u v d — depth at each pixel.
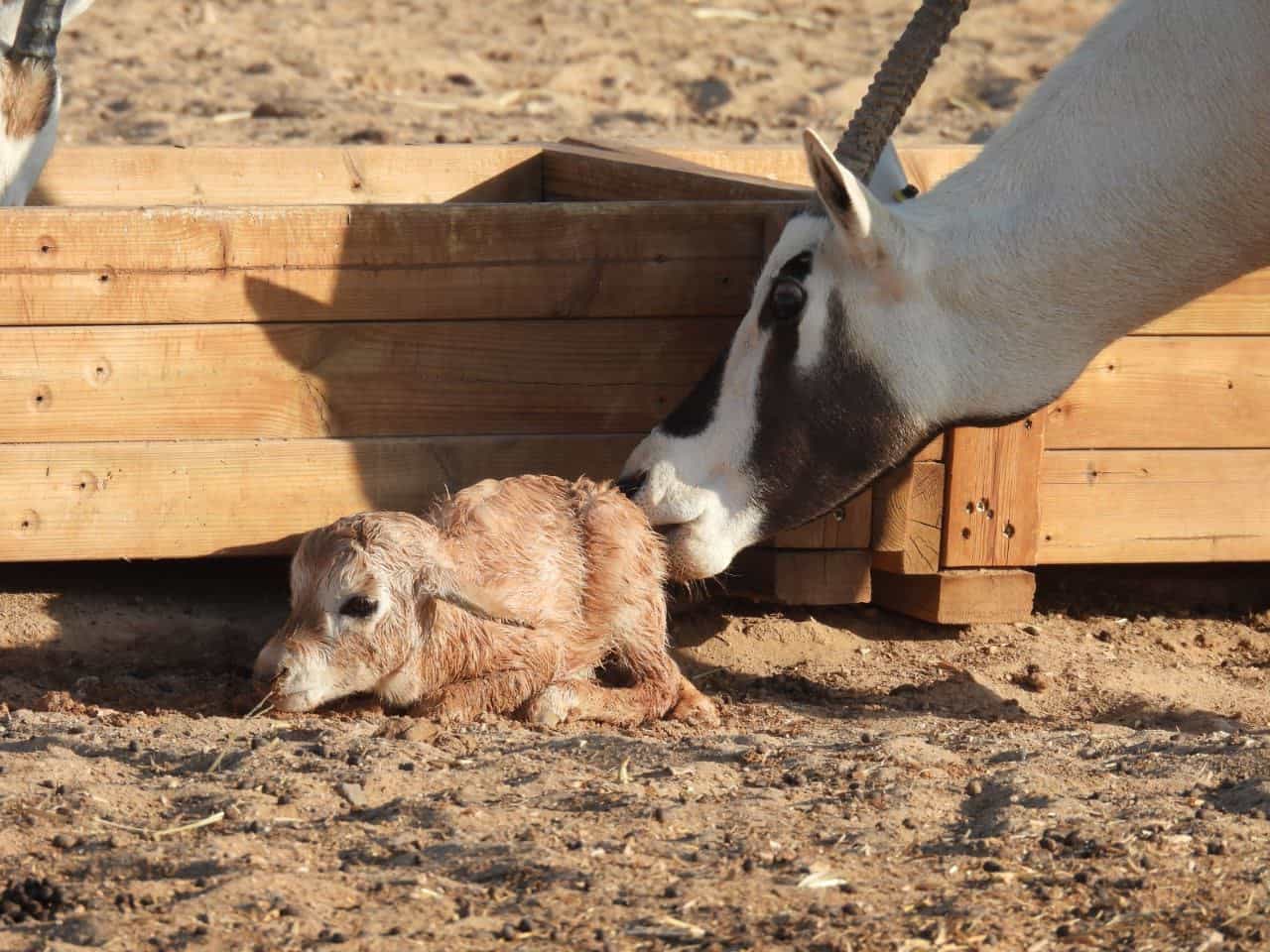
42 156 10.45
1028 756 7.21
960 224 8.47
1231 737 7.58
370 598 7.60
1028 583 9.68
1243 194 8.38
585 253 8.98
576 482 8.34
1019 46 27.53
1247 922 5.59
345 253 8.72
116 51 24.95
